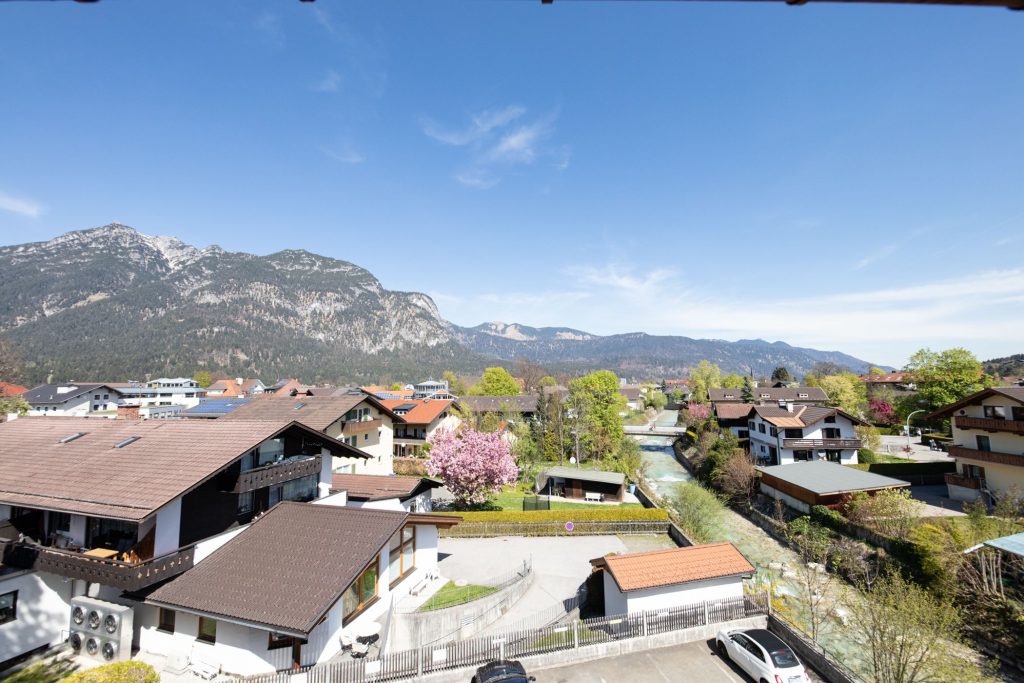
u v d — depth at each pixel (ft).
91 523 65.51
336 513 72.59
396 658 59.52
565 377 554.87
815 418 174.81
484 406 269.44
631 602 73.67
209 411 187.42
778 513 134.31
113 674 48.55
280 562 63.26
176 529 62.54
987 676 66.08
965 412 135.13
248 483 69.36
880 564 96.73
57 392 346.74
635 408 479.82
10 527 67.62
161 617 63.00
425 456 189.06
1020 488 114.93
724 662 65.87
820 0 9.79
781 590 95.81
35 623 62.23
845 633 80.89
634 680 62.03
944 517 111.86
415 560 84.99
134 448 73.82
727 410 229.86
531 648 65.67
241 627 57.62
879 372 404.98
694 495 130.62
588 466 206.08
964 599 79.10
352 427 147.13
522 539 122.11
